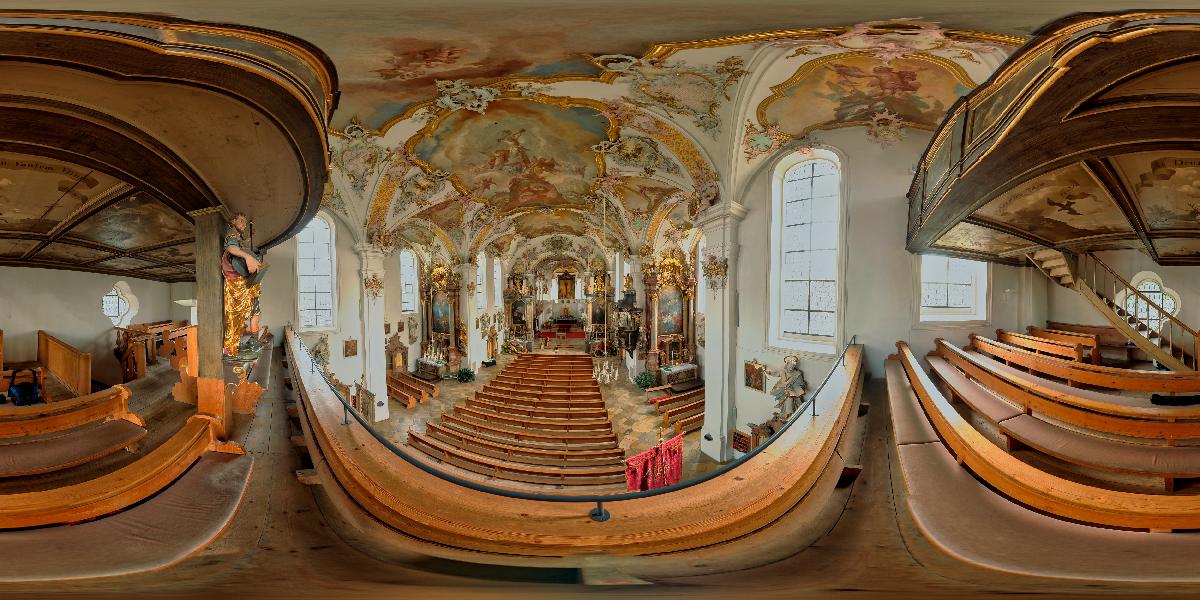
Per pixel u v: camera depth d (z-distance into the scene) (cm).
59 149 392
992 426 549
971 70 675
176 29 237
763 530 246
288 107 337
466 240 2312
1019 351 811
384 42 555
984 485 309
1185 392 574
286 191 523
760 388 1145
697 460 1262
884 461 377
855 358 851
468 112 1042
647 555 217
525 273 3612
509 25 457
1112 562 181
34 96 299
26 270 1064
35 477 403
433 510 254
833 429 398
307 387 560
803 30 507
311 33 320
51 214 627
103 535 235
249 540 224
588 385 2095
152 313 1415
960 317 1071
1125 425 430
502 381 2203
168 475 316
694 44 650
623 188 1731
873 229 997
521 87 868
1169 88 287
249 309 534
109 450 456
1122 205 624
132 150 394
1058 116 326
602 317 3659
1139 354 1083
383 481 285
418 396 2030
